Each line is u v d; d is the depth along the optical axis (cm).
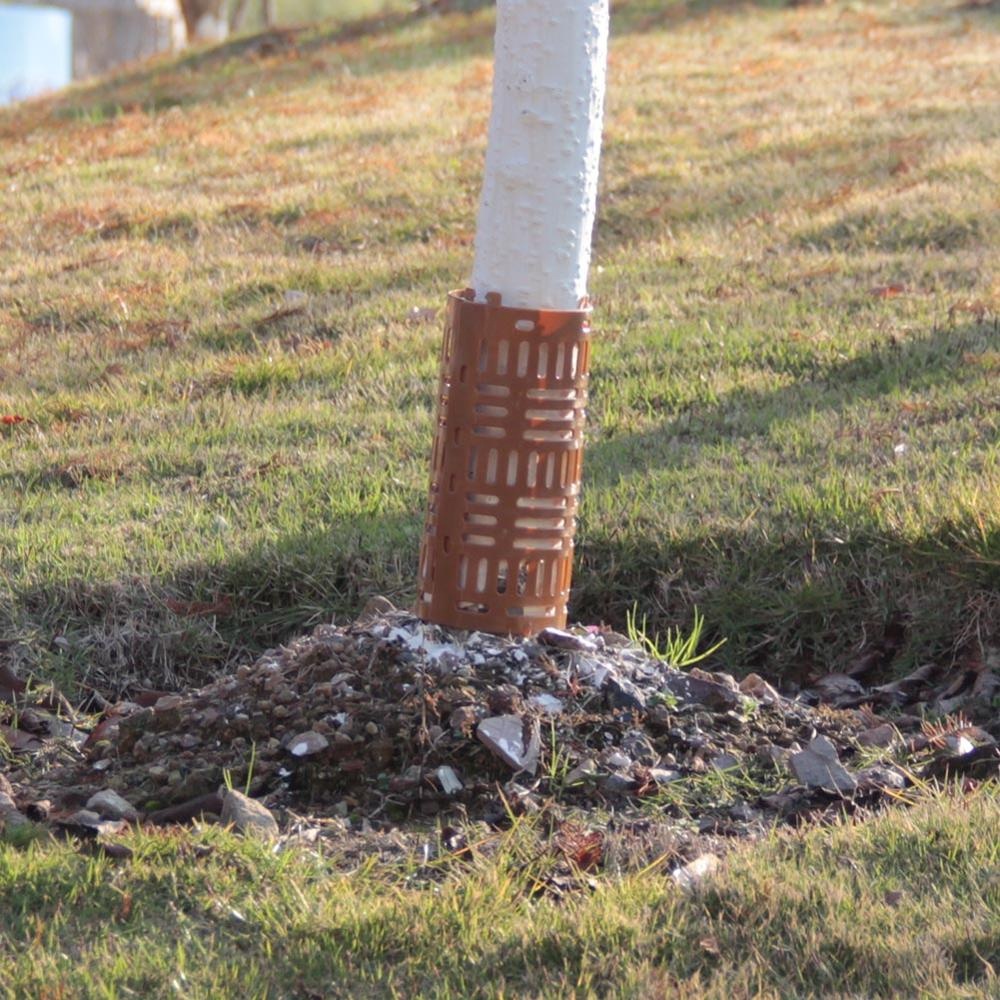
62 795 781
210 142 2703
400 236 2030
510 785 764
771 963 600
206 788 776
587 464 1177
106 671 973
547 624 820
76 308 1744
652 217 2027
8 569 1029
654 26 3806
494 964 602
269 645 1012
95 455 1264
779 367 1402
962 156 2131
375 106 2953
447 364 789
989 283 1592
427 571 812
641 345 1478
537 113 762
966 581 957
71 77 5328
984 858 668
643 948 607
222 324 1658
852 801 761
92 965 600
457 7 4312
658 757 792
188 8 5116
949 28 3516
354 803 770
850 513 1028
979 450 1133
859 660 969
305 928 626
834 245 1805
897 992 575
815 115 2558
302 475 1194
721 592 1002
